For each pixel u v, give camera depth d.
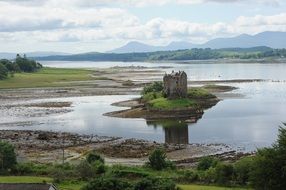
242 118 159.50
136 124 154.12
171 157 106.62
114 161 102.31
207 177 78.12
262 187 66.75
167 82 183.25
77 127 150.25
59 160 102.12
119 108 186.88
